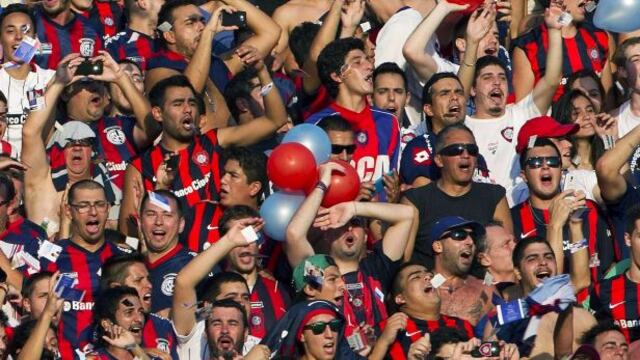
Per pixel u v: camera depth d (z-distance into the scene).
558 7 46.84
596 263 44.22
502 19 50.06
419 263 42.31
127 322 39.41
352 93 44.12
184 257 41.75
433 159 44.12
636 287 42.53
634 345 41.84
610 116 46.00
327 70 44.16
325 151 41.38
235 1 46.50
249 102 44.75
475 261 42.16
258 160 42.94
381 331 41.06
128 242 42.88
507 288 42.19
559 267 42.59
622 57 47.66
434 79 45.16
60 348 40.97
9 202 42.91
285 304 41.31
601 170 44.03
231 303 39.38
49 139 44.28
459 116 44.97
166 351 40.06
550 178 43.91
